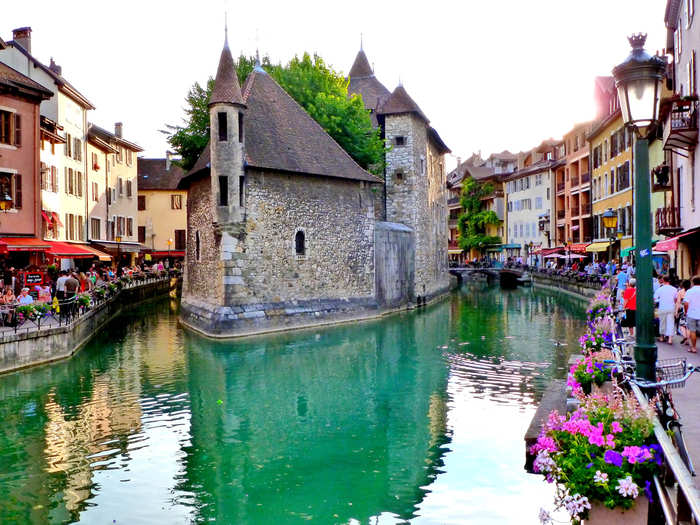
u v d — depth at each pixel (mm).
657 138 26188
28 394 15172
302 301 26766
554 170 60938
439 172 46562
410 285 35938
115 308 31250
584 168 52469
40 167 27094
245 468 10539
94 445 11680
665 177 25391
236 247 24141
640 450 4871
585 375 9016
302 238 26812
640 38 6465
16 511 8898
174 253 61188
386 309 32125
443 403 14266
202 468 10547
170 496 9438
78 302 21469
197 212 27703
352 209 29484
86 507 9016
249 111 26344
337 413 13688
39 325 17922
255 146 25234
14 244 24734
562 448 5297
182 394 15336
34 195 26359
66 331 18953
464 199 80062
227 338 23375
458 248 84625
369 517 8633
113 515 8758
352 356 20016
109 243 45156
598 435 5105
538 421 10445
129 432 12414
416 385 16047
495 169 88625
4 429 12547
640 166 6465
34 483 9898
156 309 34719
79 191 39500
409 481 9875
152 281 43125
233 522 8484
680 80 24438
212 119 23938
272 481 9938
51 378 16672
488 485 9688
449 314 32125
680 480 3465
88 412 13789
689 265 22344
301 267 26688
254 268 24750
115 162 48094
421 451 11227
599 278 36188
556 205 60812
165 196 62688
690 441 6684
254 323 24344
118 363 18828
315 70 35812
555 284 48875
